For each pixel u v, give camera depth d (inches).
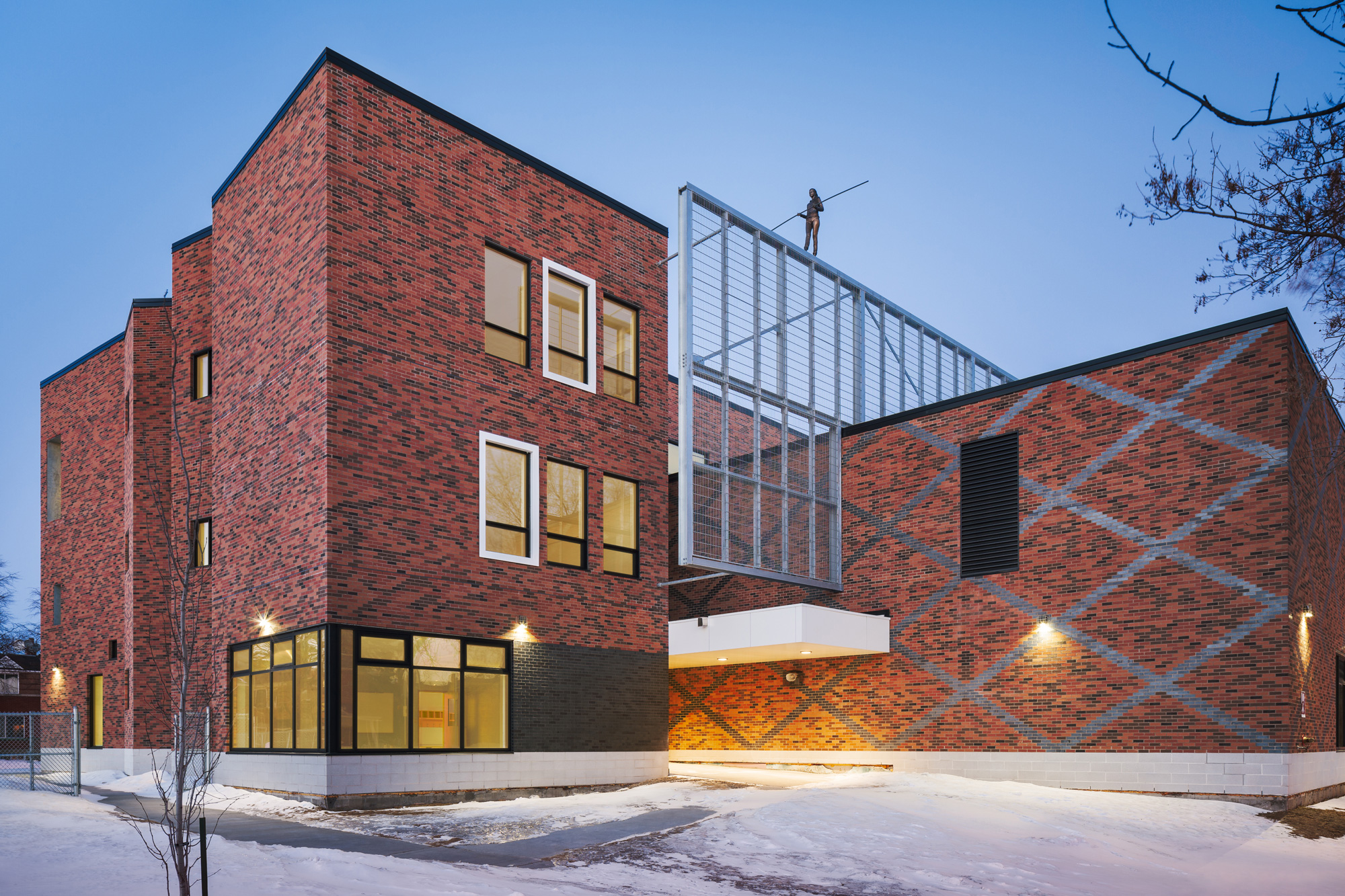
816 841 559.8
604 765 832.9
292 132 777.6
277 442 754.2
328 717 660.7
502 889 405.4
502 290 831.7
